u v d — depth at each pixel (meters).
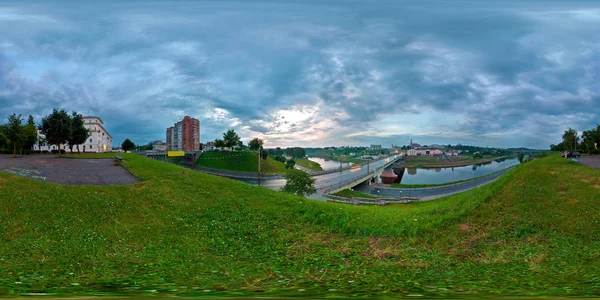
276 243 11.63
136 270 8.06
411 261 9.49
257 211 15.42
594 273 7.34
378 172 94.44
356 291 5.95
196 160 101.19
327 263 9.30
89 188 16.78
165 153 95.12
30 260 9.14
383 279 7.25
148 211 14.79
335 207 16.12
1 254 9.66
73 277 7.22
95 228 12.48
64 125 41.09
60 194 15.27
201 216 14.68
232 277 7.45
